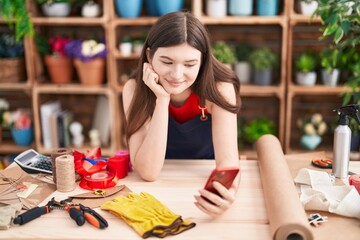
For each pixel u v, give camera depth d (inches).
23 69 124.4
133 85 64.9
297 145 126.8
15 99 134.6
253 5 121.0
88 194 54.5
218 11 112.9
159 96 58.2
